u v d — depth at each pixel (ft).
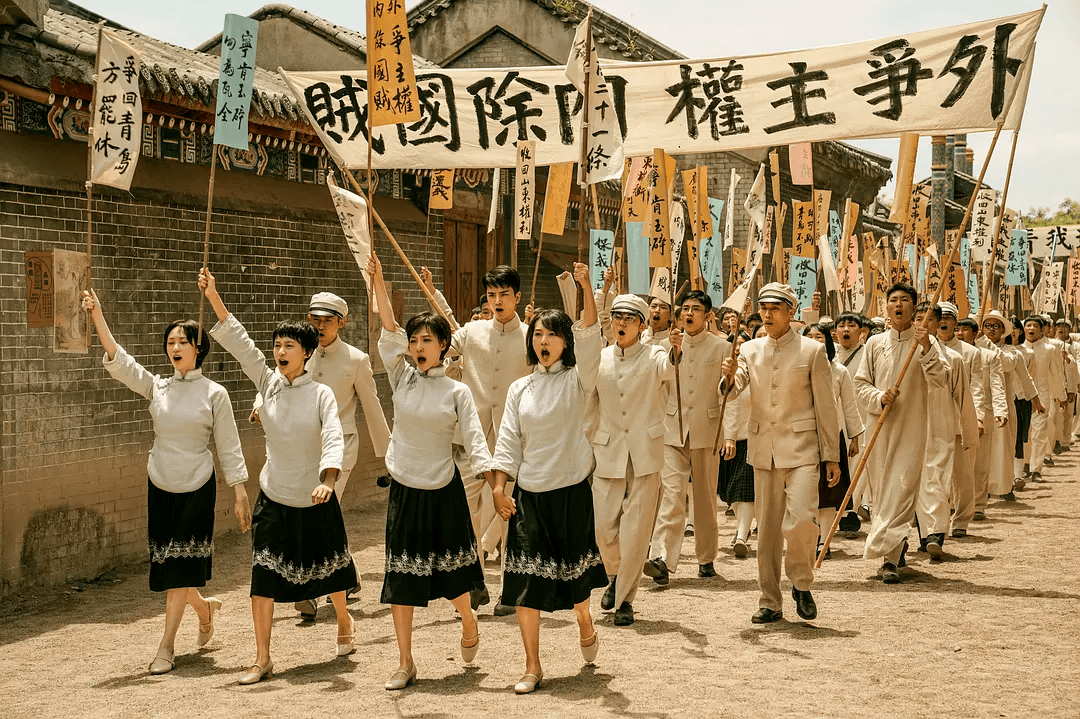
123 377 19.79
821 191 42.24
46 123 25.43
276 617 23.29
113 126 20.47
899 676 17.99
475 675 18.40
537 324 18.28
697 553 26.68
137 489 28.22
